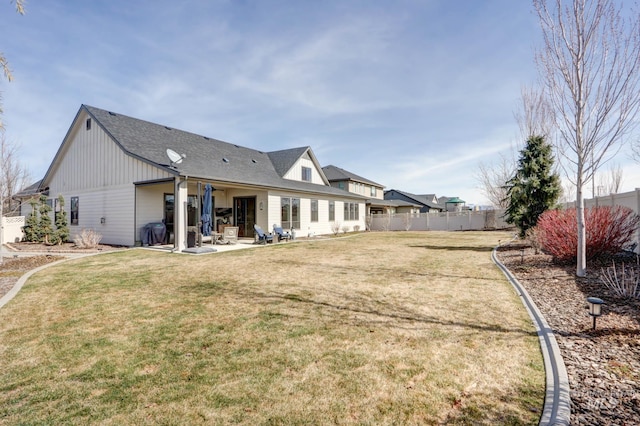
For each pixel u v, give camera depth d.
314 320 4.09
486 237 18.08
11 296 5.32
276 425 2.12
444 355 3.08
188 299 5.11
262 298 5.14
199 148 16.52
